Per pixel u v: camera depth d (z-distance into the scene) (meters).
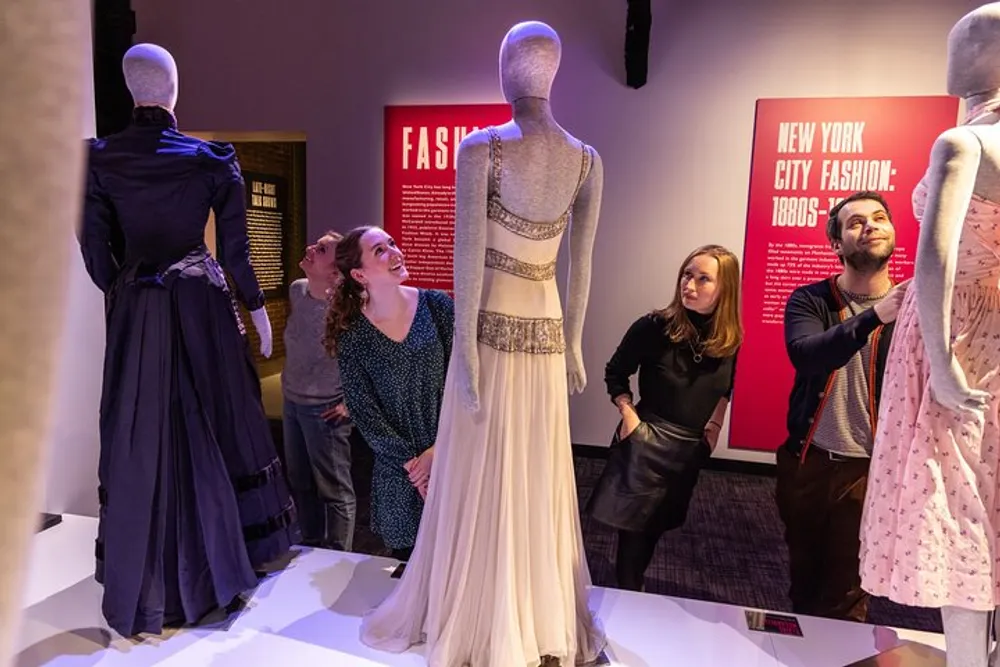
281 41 4.96
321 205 5.06
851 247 2.31
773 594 3.16
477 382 1.90
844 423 2.33
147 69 2.16
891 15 4.09
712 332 2.43
